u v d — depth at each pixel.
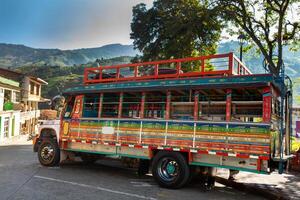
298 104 20.89
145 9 33.06
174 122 8.56
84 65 179.75
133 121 9.36
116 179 9.49
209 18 25.34
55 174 9.92
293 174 11.02
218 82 8.04
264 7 24.91
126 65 10.35
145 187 8.48
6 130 32.75
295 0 23.22
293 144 18.44
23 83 48.16
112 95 10.14
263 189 8.30
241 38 17.86
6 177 9.22
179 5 27.52
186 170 8.24
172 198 7.36
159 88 8.88
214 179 9.06
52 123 11.56
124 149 9.62
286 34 24.67
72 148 10.93
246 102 7.84
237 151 7.52
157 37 31.58
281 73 8.74
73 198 6.99
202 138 8.05
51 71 155.12
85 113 10.72
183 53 27.94
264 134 7.25
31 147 21.92
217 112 8.22
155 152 9.02
